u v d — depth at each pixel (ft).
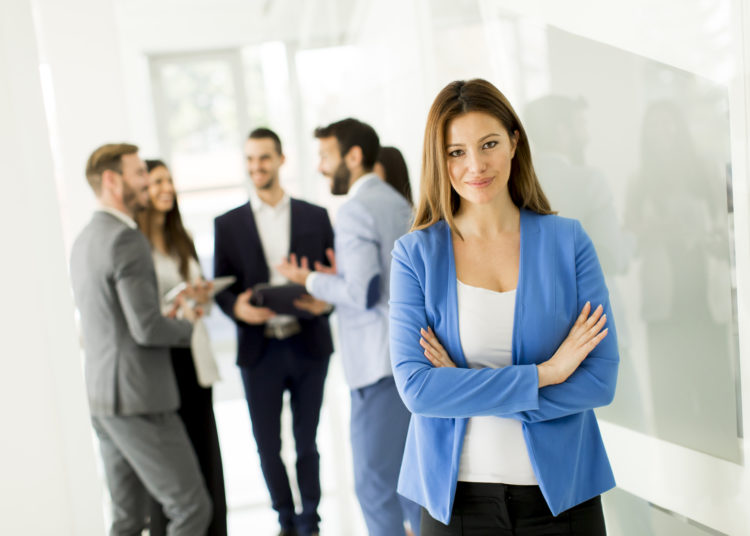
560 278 4.40
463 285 4.53
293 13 16.55
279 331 9.51
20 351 6.50
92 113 10.76
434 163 4.59
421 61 8.87
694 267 4.79
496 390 4.10
